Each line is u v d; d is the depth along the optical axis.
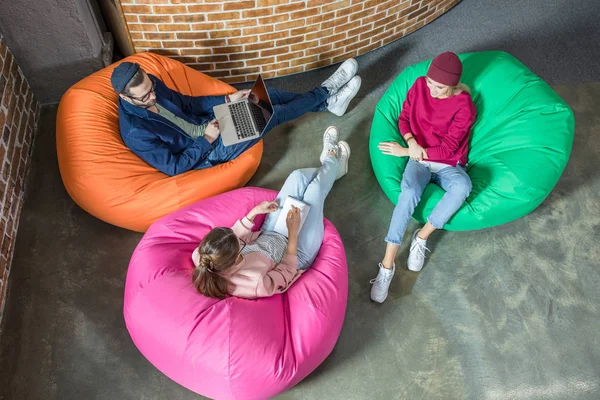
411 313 2.84
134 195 2.87
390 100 3.26
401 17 3.84
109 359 2.68
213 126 3.01
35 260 2.99
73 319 2.80
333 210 3.22
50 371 2.63
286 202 2.74
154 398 2.58
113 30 3.70
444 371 2.66
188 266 2.56
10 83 3.18
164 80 3.27
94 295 2.88
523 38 3.99
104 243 3.07
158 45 3.46
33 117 3.52
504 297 2.89
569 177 3.31
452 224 2.92
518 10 4.16
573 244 3.07
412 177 2.78
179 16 3.27
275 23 3.42
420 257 2.91
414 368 2.67
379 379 2.64
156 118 2.85
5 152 3.02
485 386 2.62
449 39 4.01
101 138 2.97
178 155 2.97
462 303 2.87
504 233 3.11
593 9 4.14
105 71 3.25
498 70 3.12
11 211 3.04
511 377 2.64
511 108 3.03
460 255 3.04
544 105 2.94
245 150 3.13
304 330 2.41
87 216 3.17
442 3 4.02
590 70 3.80
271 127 3.29
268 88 3.42
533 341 2.75
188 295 2.37
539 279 2.95
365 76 3.83
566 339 2.75
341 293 2.57
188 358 2.28
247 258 2.45
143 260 2.54
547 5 4.18
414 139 2.88
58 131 3.06
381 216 3.20
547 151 2.85
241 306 2.34
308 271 2.64
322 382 2.62
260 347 2.27
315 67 3.85
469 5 4.19
